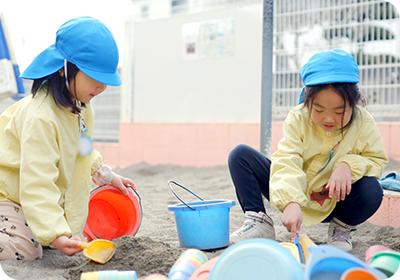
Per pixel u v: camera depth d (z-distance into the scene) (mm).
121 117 6949
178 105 6383
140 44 6750
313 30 5273
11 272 1467
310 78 1730
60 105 1701
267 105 3230
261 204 1995
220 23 5996
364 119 1913
